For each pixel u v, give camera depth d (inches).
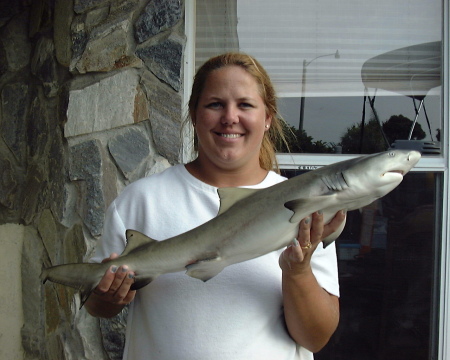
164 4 133.6
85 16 138.6
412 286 134.4
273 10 144.4
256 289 76.5
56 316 142.9
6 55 162.1
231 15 144.6
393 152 67.6
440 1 140.4
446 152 136.3
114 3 136.6
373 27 142.6
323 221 68.2
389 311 134.6
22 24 161.2
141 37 134.2
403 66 141.6
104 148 134.0
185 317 74.8
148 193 81.3
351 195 67.6
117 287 73.3
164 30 133.8
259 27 144.7
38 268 150.9
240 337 74.2
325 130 142.3
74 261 134.8
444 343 131.7
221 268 73.6
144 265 74.5
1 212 161.0
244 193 73.5
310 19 144.2
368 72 142.6
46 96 149.3
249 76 79.4
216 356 73.4
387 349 134.4
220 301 75.2
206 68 82.1
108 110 134.5
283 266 73.6
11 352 155.7
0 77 163.6
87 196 133.6
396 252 134.8
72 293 136.0
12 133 160.2
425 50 140.9
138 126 133.4
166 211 79.6
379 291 135.1
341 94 142.7
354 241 135.9
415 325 134.0
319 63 143.8
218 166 80.7
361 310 135.3
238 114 77.5
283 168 140.6
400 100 141.0
